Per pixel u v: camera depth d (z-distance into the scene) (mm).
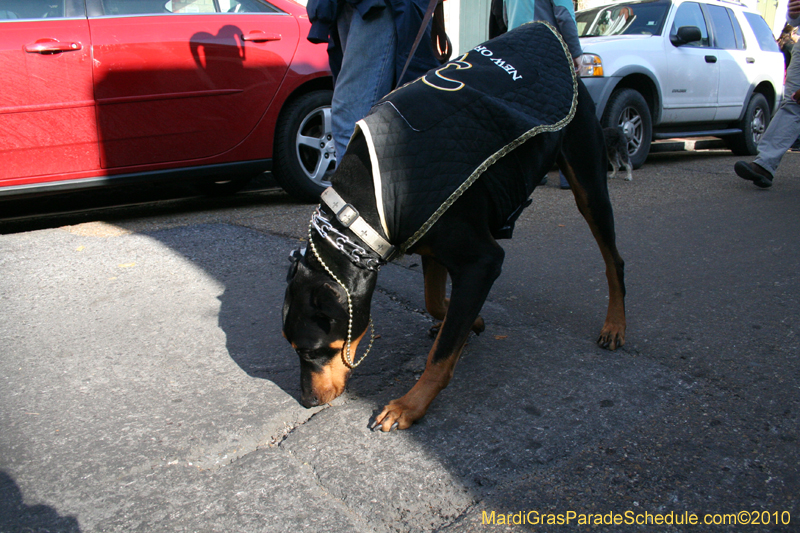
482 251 1842
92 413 1983
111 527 1501
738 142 7488
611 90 5680
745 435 1791
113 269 3270
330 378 1879
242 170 4383
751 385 2059
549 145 2047
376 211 1780
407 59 2641
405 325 2588
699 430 1822
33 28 3686
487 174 1839
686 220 4109
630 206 4566
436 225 1779
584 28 6934
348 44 2779
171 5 4121
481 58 2076
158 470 1707
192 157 4199
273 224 4098
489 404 1988
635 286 2979
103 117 3885
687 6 6551
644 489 1586
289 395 2066
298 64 4398
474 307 1843
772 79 7504
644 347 2357
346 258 1792
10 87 3629
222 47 4129
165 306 2807
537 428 1853
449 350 1864
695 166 6473
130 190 5586
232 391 2100
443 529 1479
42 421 1943
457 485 1620
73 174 3898
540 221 4172
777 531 1437
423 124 1790
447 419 1912
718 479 1612
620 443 1772
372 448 1781
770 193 4891
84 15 3848
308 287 1795
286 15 4453
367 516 1523
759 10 13008
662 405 1962
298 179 4586
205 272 3205
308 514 1533
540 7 4105
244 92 4238
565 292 2924
